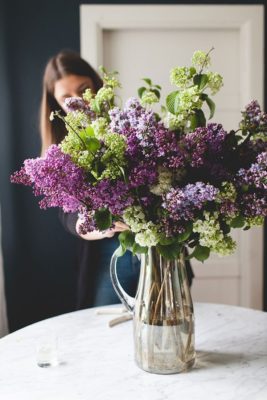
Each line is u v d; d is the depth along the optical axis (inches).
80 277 66.2
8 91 91.6
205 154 32.8
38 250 95.3
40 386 36.5
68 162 31.4
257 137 34.9
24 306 96.3
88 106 37.3
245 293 100.0
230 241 34.0
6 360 41.3
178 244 35.2
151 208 34.4
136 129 31.9
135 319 38.7
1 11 90.0
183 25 92.5
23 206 94.1
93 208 33.4
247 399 34.0
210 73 34.0
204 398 34.2
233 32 95.8
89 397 34.7
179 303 37.5
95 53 91.3
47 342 41.0
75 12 91.0
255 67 93.6
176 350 37.6
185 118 34.2
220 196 32.0
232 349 42.6
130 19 91.2
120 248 38.5
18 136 92.6
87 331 48.2
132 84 96.3
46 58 91.6
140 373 38.4
